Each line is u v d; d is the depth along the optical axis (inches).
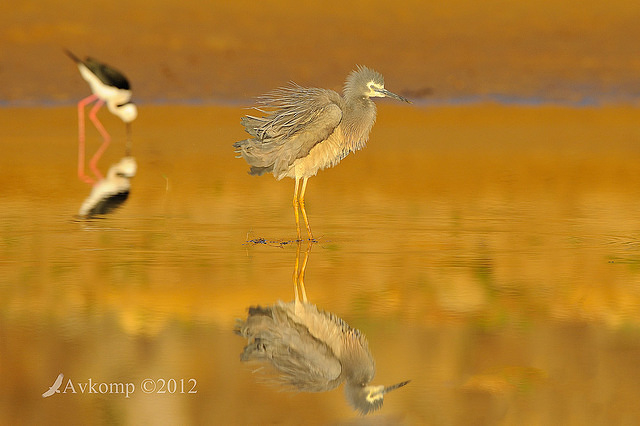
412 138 936.3
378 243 492.1
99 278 415.2
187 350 324.5
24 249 472.4
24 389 290.5
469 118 1055.0
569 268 436.8
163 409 277.6
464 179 706.8
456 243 491.8
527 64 1306.6
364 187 674.2
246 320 355.9
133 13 1449.3
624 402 281.7
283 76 1219.9
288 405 281.3
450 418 271.9
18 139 931.3
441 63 1302.9
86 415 273.3
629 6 1573.6
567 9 1562.5
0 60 1223.5
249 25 1425.9
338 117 502.9
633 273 426.9
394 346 328.2
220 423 268.4
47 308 369.1
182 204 607.2
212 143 907.4
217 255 462.0
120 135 961.5
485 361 314.3
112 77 940.0
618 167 761.0
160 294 390.0
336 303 379.6
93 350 322.3
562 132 970.1
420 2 1588.3
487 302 381.4
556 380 298.2
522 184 684.7
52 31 1343.5
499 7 1571.1
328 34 1405.0
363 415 273.4
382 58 1310.3
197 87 1175.6
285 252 470.0
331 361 315.0
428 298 386.6
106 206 597.0
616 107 1130.7
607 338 336.8
